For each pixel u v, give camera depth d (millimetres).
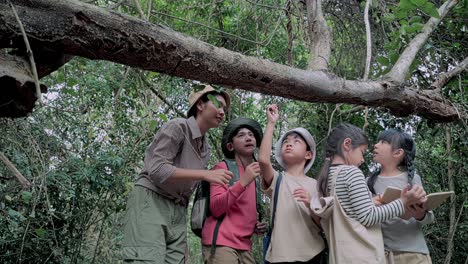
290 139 2826
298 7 4098
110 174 4836
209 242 2699
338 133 2564
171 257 2686
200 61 1761
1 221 4250
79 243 4832
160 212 2641
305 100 2195
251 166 2643
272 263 2588
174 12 5008
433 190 4570
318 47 2613
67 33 1520
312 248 2547
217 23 5227
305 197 2510
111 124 5012
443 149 4598
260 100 5277
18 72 1461
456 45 3857
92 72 4500
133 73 4066
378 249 2207
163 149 2617
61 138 4426
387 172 2717
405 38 3051
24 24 1469
